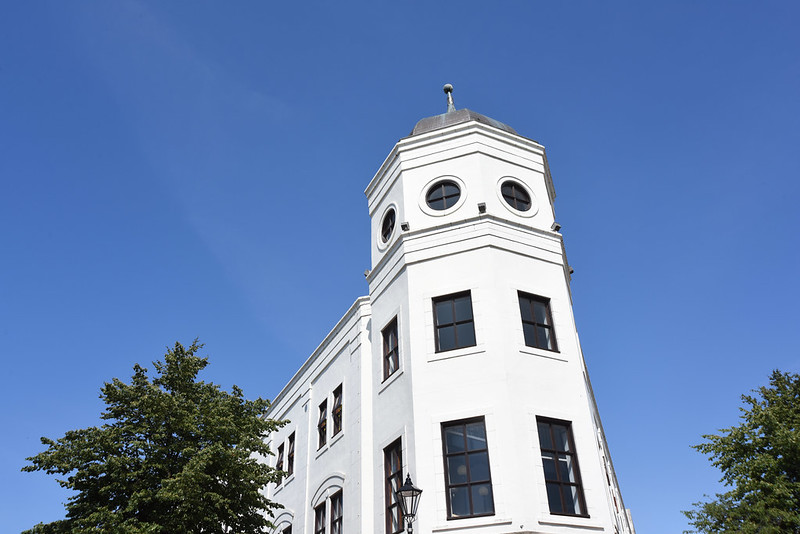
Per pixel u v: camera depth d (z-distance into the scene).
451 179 18.55
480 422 15.02
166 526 15.44
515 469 14.16
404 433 15.87
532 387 15.41
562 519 14.01
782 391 21.72
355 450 19.03
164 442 16.91
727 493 19.58
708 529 19.56
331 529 19.78
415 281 17.34
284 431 26.50
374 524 16.47
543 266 17.55
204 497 16.11
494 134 19.23
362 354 19.98
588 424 15.61
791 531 17.95
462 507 14.27
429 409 15.52
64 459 15.71
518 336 15.96
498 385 15.17
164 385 18.33
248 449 19.00
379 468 16.78
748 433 20.09
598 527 14.27
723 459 20.17
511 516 13.64
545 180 19.89
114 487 15.64
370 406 19.11
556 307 17.06
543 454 14.79
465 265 17.00
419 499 14.52
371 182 21.30
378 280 19.20
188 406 17.53
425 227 18.08
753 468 19.14
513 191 18.77
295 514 22.94
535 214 18.58
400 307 17.53
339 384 21.66
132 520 15.05
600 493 14.77
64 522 15.51
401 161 19.48
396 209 19.23
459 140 18.98
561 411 15.46
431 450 15.01
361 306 20.70
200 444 17.08
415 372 16.12
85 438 16.14
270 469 18.70
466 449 14.80
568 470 14.91
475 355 15.72
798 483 18.17
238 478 17.16
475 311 16.27
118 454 16.22
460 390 15.45
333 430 21.62
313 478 22.20
